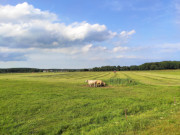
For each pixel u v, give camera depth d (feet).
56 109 41.68
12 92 62.54
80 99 53.67
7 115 36.37
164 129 24.35
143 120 29.76
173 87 91.40
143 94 65.82
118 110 39.88
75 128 29.60
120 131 25.64
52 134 27.35
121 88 87.25
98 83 96.43
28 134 27.37
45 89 74.43
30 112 39.01
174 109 39.24
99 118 34.86
